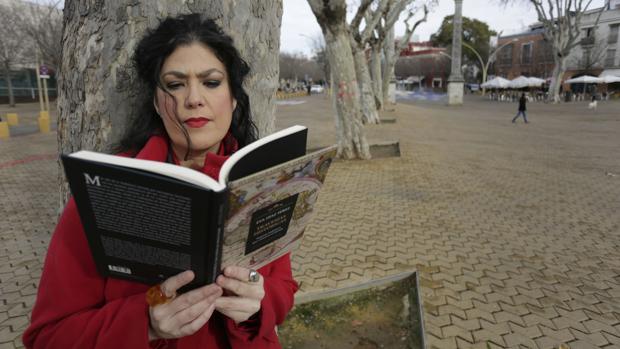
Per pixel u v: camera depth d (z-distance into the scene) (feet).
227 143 4.02
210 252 2.78
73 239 3.11
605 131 51.01
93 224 2.83
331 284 12.17
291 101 120.06
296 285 4.23
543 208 19.81
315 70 269.44
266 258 3.57
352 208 19.61
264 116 5.84
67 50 5.01
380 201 20.81
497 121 64.64
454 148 37.55
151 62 3.48
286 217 3.41
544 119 67.62
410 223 17.54
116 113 4.82
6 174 26.84
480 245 15.16
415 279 11.97
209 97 3.50
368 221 17.75
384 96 82.64
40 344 3.06
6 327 9.99
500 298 11.40
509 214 18.86
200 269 2.87
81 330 2.98
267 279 3.83
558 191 23.02
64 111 5.18
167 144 3.79
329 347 9.34
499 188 23.54
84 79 4.86
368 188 23.32
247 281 3.22
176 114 3.46
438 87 220.23
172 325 2.92
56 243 3.14
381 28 68.18
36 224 17.35
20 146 38.47
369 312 10.67
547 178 26.21
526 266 13.43
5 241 15.47
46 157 33.04
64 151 5.25
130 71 4.74
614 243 15.39
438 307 10.93
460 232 16.49
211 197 2.53
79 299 3.12
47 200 20.86
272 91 5.92
